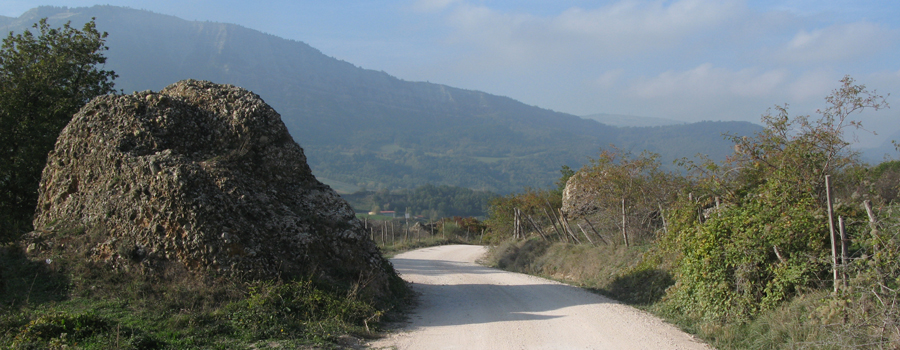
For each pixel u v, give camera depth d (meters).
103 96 12.05
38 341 6.89
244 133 12.34
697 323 9.86
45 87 18.86
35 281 9.50
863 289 7.33
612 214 19.62
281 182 12.59
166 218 9.88
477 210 112.88
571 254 20.38
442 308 12.38
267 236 10.65
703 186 13.45
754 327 8.52
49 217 11.34
